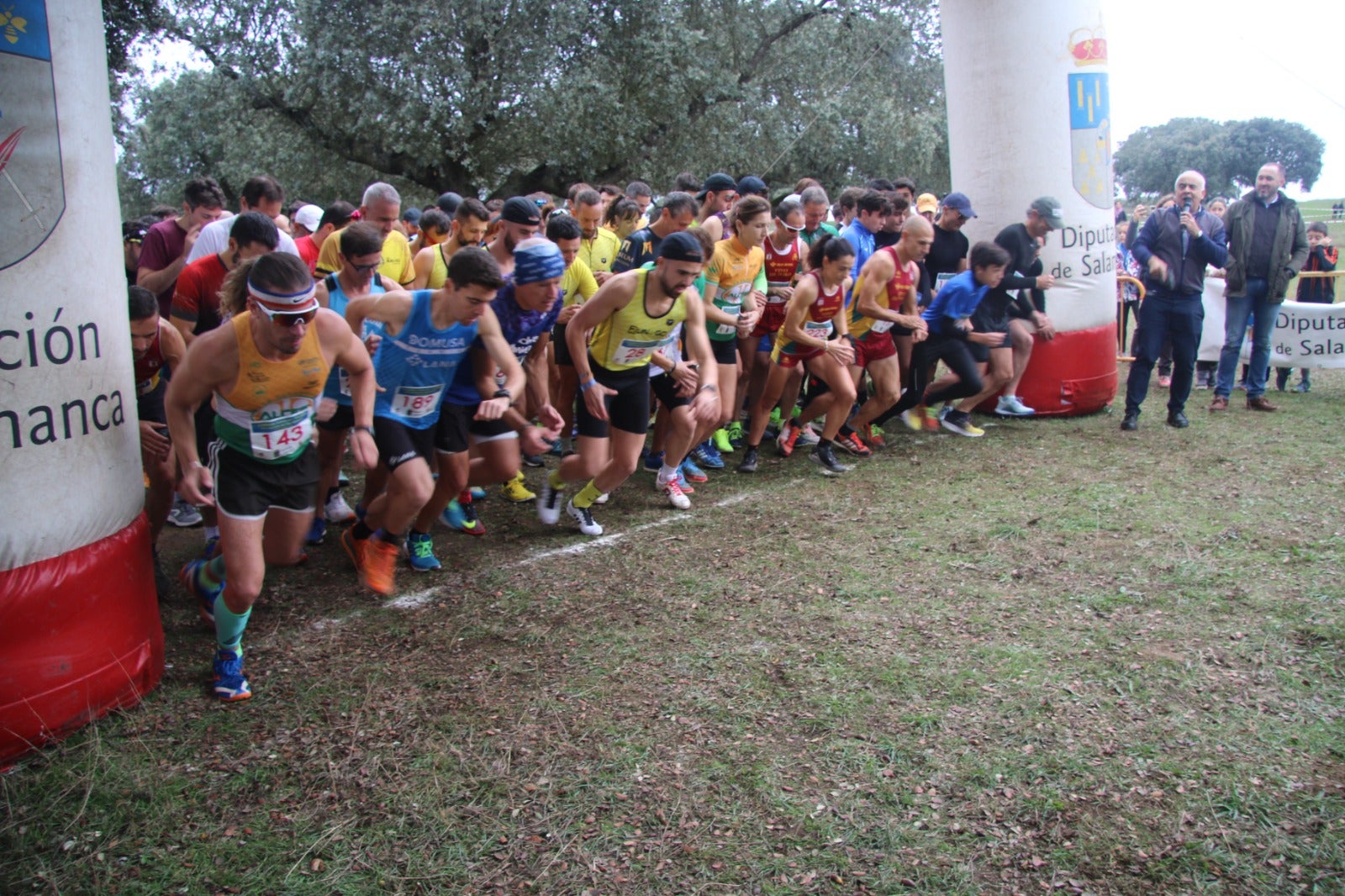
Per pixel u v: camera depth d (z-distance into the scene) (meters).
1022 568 4.61
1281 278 8.07
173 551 5.04
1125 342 12.12
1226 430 7.60
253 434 3.24
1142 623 3.97
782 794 2.80
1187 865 2.50
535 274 4.10
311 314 3.00
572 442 6.90
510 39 14.72
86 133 3.10
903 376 7.54
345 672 3.58
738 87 16.88
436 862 2.52
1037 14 7.49
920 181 19.30
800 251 7.55
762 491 6.09
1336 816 2.69
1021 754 3.00
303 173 16.42
